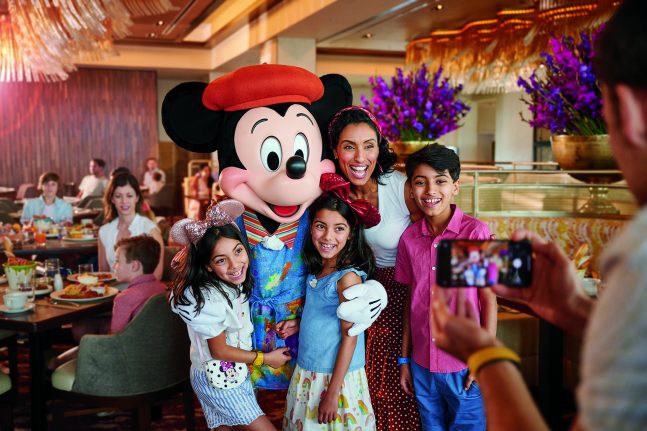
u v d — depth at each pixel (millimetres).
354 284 2137
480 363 872
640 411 604
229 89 2252
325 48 9977
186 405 2842
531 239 1045
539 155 10898
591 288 2998
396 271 2379
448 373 2221
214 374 2211
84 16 3680
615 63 701
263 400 3664
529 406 820
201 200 9602
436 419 2332
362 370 2248
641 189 721
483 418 2279
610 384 619
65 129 11008
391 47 8820
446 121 4004
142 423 2680
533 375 3518
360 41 8211
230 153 2307
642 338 608
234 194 2264
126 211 3986
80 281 3426
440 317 951
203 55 10773
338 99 2516
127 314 2777
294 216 2270
